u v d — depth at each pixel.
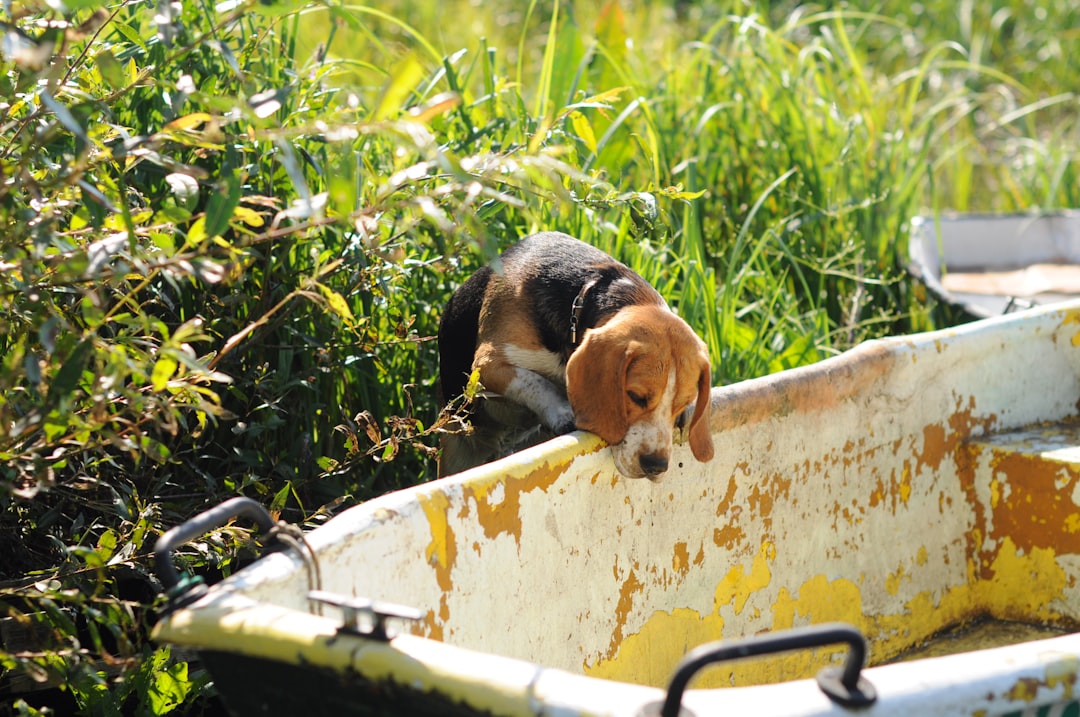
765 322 5.88
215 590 2.41
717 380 5.36
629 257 5.75
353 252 3.87
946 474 4.41
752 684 3.83
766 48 8.30
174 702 3.38
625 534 3.46
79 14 4.05
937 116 11.25
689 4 13.23
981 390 4.49
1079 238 7.73
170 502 3.84
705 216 6.97
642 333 3.61
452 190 3.10
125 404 3.23
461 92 5.45
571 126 5.77
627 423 3.47
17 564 3.73
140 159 3.29
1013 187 9.27
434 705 2.14
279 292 4.43
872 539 4.18
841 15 8.73
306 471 4.25
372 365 4.79
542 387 4.08
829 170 7.32
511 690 2.08
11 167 2.74
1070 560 4.24
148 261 2.86
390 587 2.73
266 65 4.88
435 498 2.84
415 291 5.05
